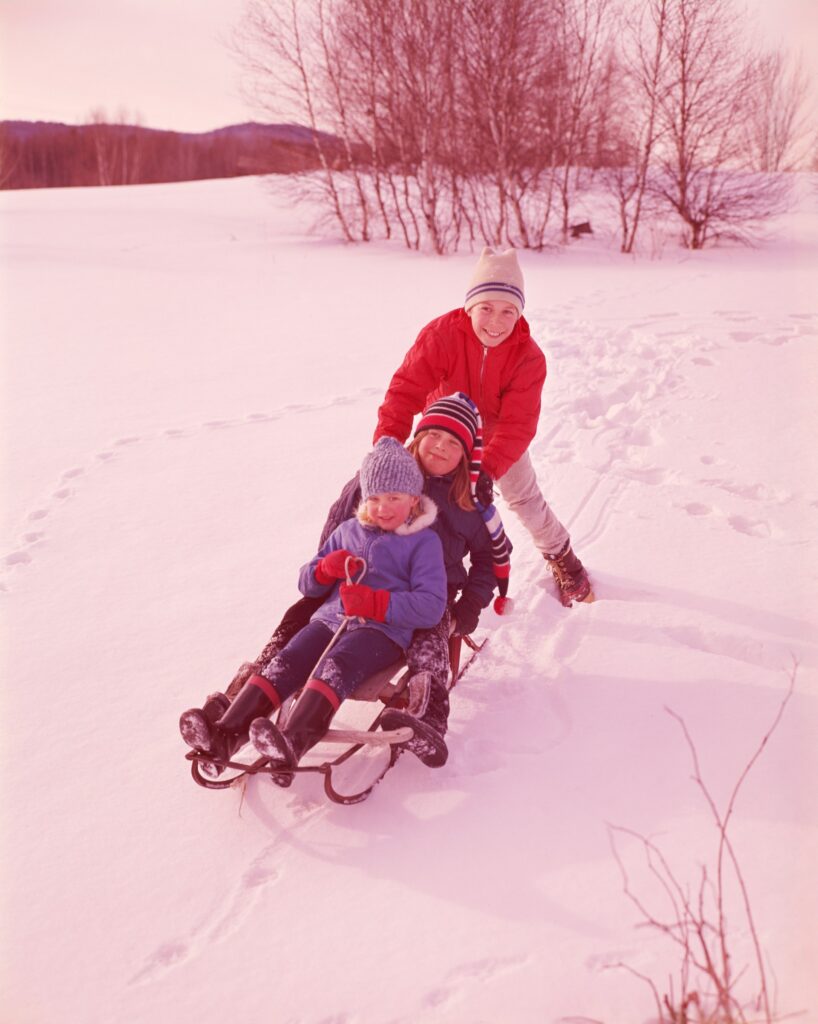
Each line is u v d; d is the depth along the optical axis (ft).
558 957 7.63
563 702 11.39
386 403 12.80
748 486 18.17
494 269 12.09
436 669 10.20
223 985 7.64
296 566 15.60
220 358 32.27
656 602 13.84
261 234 80.23
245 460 21.18
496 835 9.17
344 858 9.02
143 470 20.80
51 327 39.24
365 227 76.13
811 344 29.01
